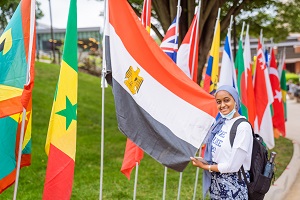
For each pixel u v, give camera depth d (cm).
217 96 379
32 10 361
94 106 1470
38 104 1293
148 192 651
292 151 1032
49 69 1802
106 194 633
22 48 370
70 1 384
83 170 773
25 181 684
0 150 368
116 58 412
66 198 374
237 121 371
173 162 420
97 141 1031
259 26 1297
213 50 577
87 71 2269
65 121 380
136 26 420
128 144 476
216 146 377
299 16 1252
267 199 600
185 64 530
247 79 648
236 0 992
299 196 661
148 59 423
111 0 414
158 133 420
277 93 873
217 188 384
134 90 416
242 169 373
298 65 3722
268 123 706
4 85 365
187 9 891
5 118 369
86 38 2345
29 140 390
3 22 1057
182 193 646
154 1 938
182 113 430
